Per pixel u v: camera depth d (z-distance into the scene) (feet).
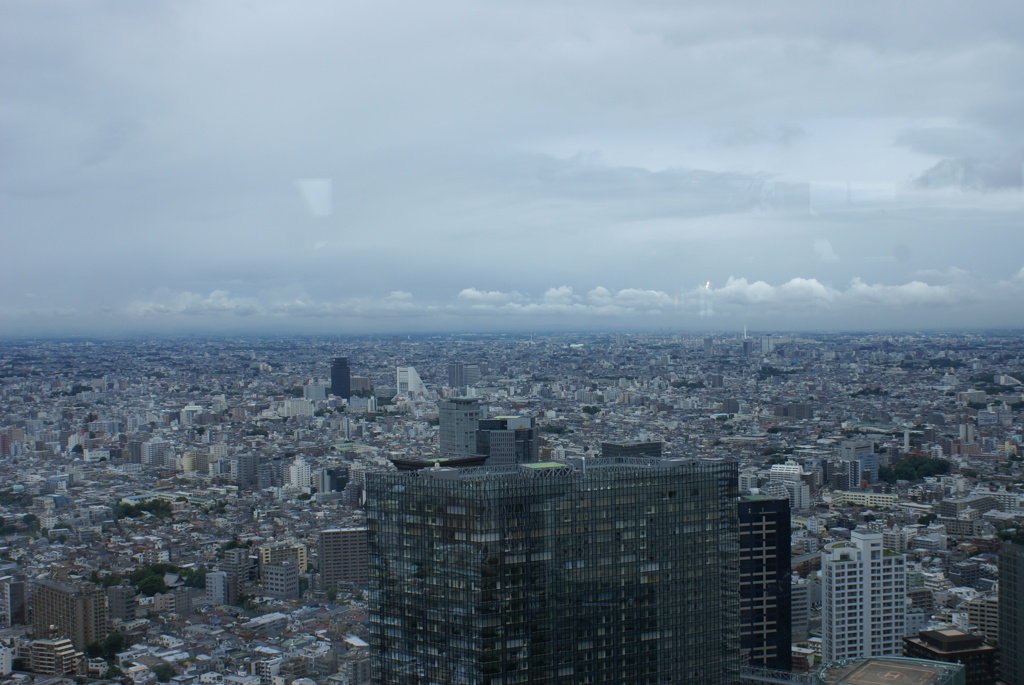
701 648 512.63
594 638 485.56
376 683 500.74
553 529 477.77
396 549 490.08
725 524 515.91
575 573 482.28
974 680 606.55
